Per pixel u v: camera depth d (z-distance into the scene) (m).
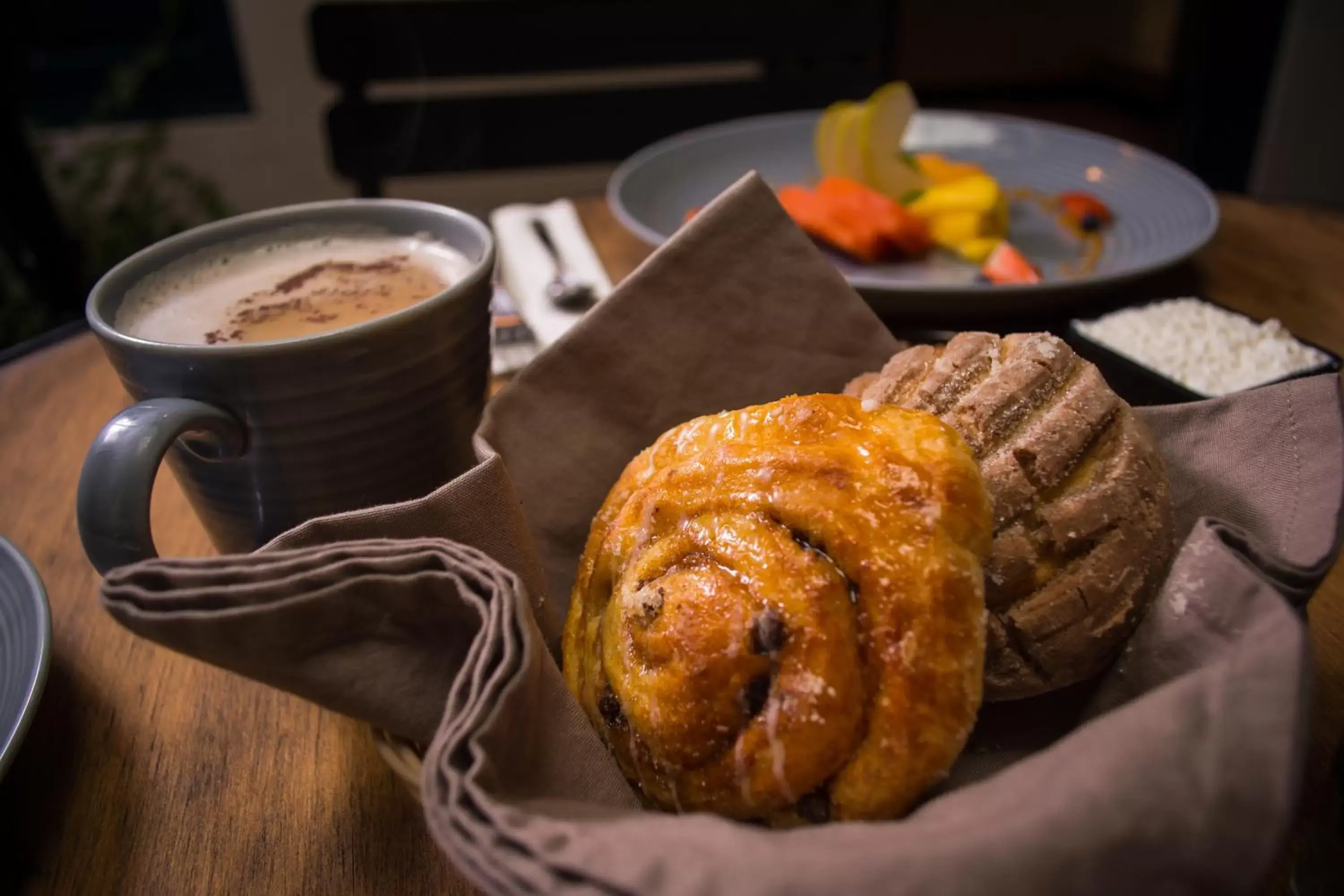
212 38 1.19
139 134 1.12
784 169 0.59
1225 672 0.17
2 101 0.65
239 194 1.21
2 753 0.21
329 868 0.22
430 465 0.27
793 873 0.16
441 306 0.25
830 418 0.23
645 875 0.16
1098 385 0.25
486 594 0.20
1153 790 0.16
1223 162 0.99
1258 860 0.16
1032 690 0.23
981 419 0.24
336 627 0.20
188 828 0.23
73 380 0.40
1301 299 0.42
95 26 1.17
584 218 0.53
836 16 0.74
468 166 0.73
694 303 0.30
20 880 0.22
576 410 0.29
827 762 0.20
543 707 0.21
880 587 0.20
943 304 0.39
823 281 0.31
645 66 0.73
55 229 0.70
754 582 0.21
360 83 0.69
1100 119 1.51
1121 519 0.23
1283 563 0.20
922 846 0.16
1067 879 0.16
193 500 0.27
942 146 0.60
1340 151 0.93
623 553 0.24
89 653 0.28
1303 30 0.88
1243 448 0.25
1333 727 0.23
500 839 0.17
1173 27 1.42
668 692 0.21
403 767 0.20
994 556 0.22
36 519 0.33
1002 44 1.67
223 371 0.23
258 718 0.26
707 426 0.24
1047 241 0.50
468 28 0.69
